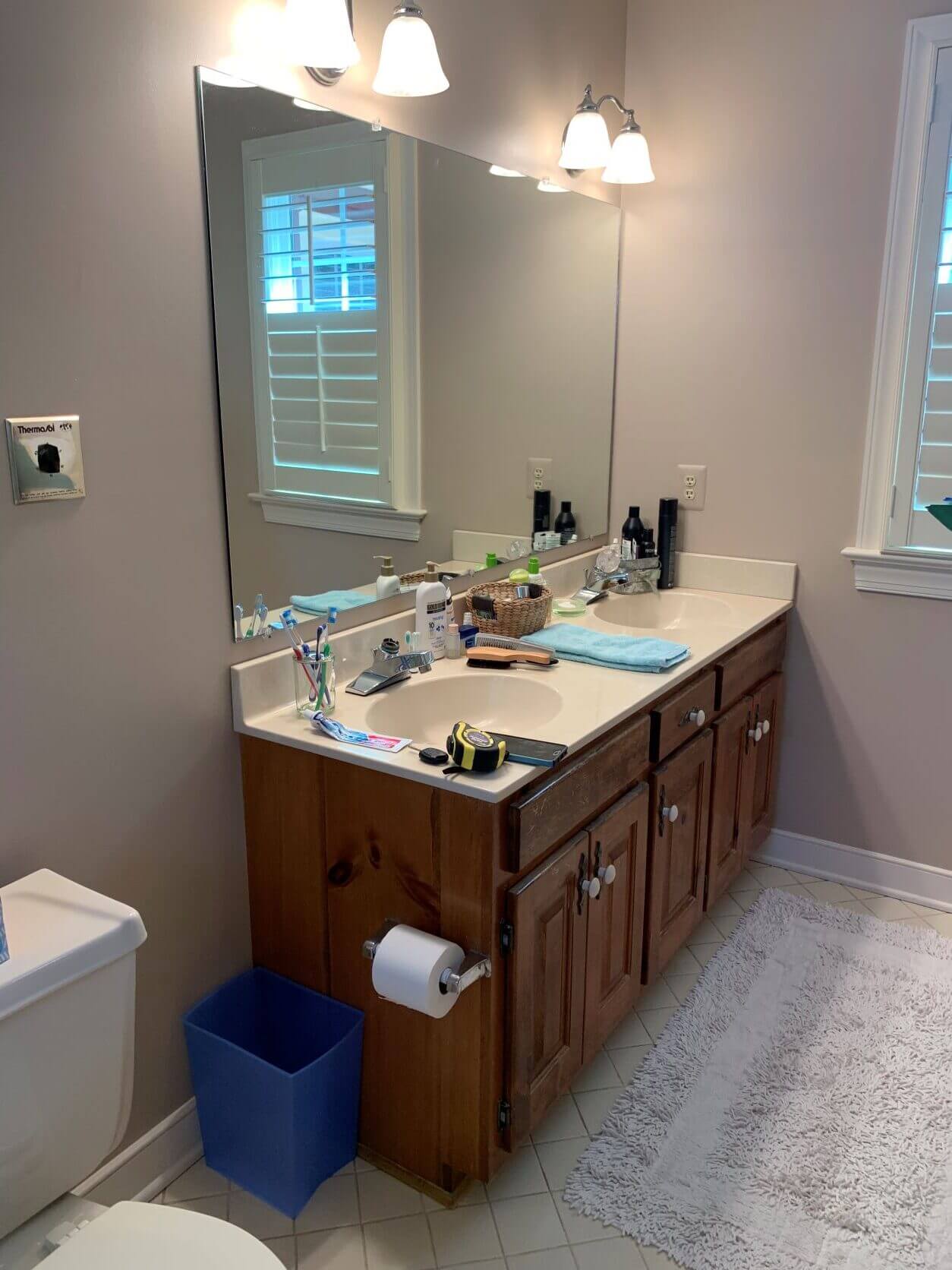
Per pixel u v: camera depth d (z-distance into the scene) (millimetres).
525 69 2209
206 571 1617
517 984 1539
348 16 1562
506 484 2344
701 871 2279
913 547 2422
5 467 1306
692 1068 1962
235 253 1576
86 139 1335
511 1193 1688
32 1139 1216
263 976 1834
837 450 2473
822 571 2561
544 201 2334
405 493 2027
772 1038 2051
